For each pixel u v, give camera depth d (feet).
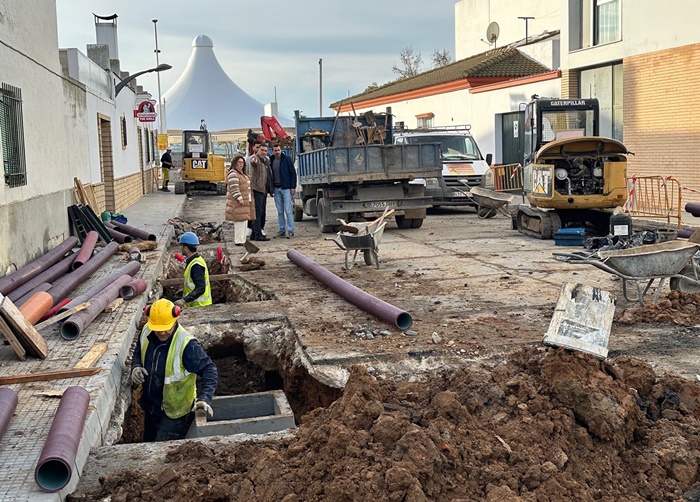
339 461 14.39
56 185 42.93
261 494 14.07
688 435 16.52
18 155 35.09
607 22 71.56
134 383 21.50
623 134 68.95
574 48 76.18
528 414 16.35
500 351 23.00
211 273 43.73
